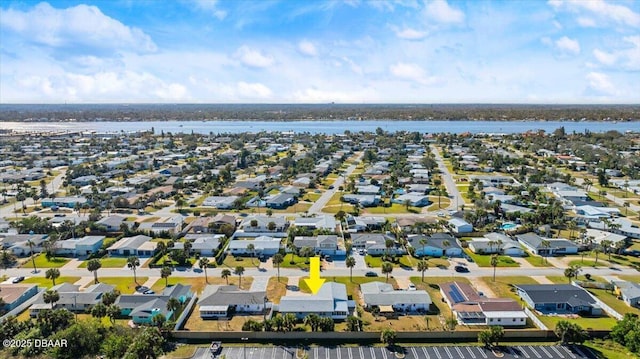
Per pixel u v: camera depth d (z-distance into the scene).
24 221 148.25
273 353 81.12
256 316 93.62
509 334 85.62
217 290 101.00
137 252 129.25
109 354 76.25
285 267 119.81
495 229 149.12
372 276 113.88
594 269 117.56
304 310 92.19
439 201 189.12
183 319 91.81
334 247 129.38
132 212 174.50
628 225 147.88
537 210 160.88
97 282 110.00
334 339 85.81
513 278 112.62
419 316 93.38
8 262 121.19
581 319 92.19
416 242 132.62
